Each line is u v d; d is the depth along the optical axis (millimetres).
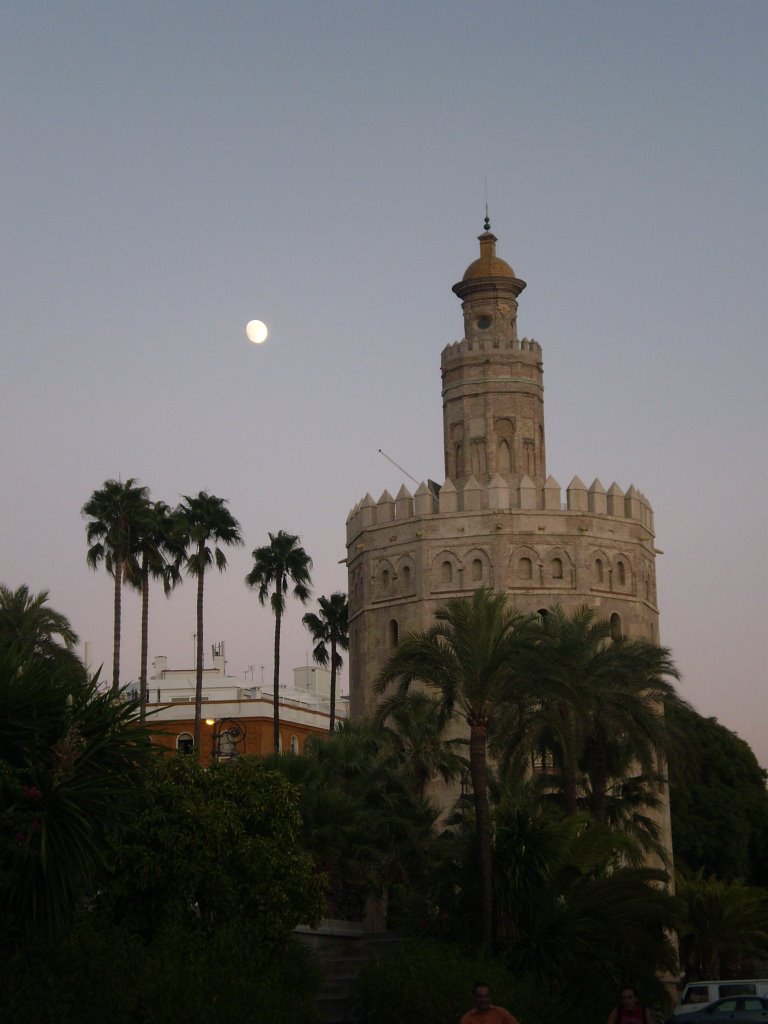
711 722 102938
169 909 40094
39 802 31359
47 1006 30938
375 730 49344
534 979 43844
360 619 85500
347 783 64500
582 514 82500
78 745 32000
